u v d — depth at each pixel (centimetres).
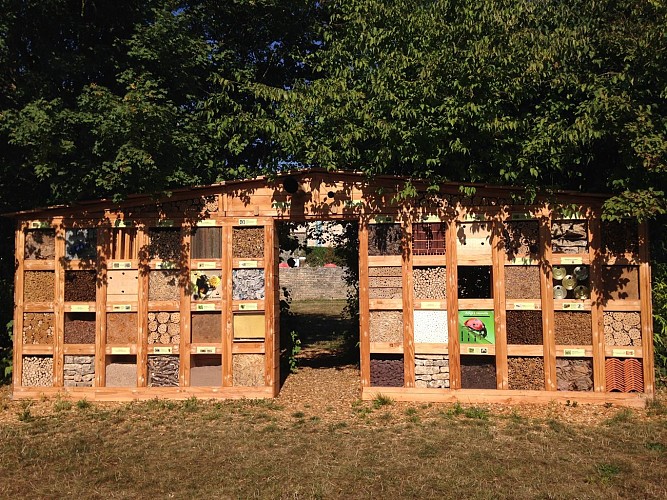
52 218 852
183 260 836
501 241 792
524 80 766
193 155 936
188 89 1012
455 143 755
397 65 816
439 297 807
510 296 792
